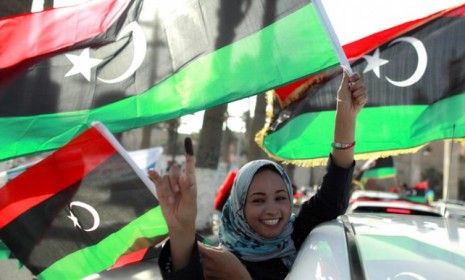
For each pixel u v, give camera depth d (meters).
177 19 3.54
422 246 2.04
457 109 3.80
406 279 1.72
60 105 3.47
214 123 9.49
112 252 3.00
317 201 3.05
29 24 3.50
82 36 3.54
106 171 2.93
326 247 2.00
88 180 2.94
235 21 3.47
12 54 3.47
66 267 3.03
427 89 3.86
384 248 1.99
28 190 2.96
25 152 3.46
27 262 3.02
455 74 3.82
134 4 3.58
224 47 3.47
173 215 2.15
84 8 3.57
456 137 3.79
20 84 3.45
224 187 6.98
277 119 4.02
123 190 2.94
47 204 2.98
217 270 2.41
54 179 2.95
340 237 2.12
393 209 5.78
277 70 3.38
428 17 3.90
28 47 3.48
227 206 2.86
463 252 1.98
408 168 48.81
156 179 2.16
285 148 3.99
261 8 3.43
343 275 1.75
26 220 2.99
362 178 14.66
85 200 2.97
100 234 2.98
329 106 3.87
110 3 3.58
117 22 3.56
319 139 3.90
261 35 3.42
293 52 3.35
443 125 3.82
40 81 3.47
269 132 4.01
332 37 3.21
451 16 3.88
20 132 3.44
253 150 11.77
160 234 2.96
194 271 2.18
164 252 2.22
